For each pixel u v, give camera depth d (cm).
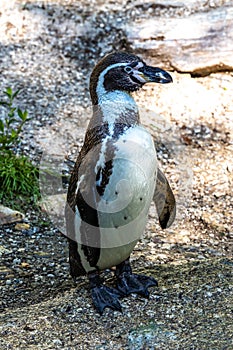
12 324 798
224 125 1373
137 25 1633
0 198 1182
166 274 888
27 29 1708
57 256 1025
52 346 751
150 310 800
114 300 808
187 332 759
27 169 1234
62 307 820
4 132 1353
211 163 1262
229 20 1587
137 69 775
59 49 1656
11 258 1018
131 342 748
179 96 1463
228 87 1484
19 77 1555
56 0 1791
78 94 1498
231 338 744
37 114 1419
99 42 1664
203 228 1097
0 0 1769
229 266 909
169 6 1698
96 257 776
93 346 747
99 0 1794
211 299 817
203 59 1527
